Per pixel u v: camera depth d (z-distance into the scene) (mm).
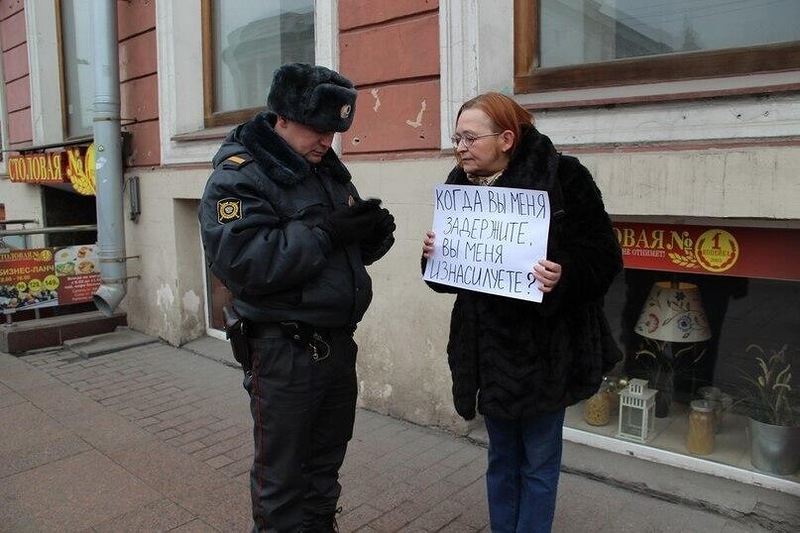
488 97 2203
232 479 3439
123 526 2996
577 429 3633
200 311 6172
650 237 3266
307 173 2150
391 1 3928
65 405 4598
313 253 2051
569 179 2172
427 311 3908
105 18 5926
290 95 2064
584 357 2236
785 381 3041
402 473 3441
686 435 3387
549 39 3660
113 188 6121
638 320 3545
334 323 2229
